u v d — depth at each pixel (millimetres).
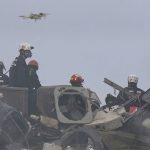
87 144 46375
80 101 47594
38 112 50438
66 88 47062
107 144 48406
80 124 46969
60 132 46969
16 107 48094
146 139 48438
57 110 46500
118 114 48406
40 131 47250
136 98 48938
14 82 53219
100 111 48375
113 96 51531
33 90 52688
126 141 48625
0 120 44438
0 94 46844
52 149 46125
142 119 48500
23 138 45156
